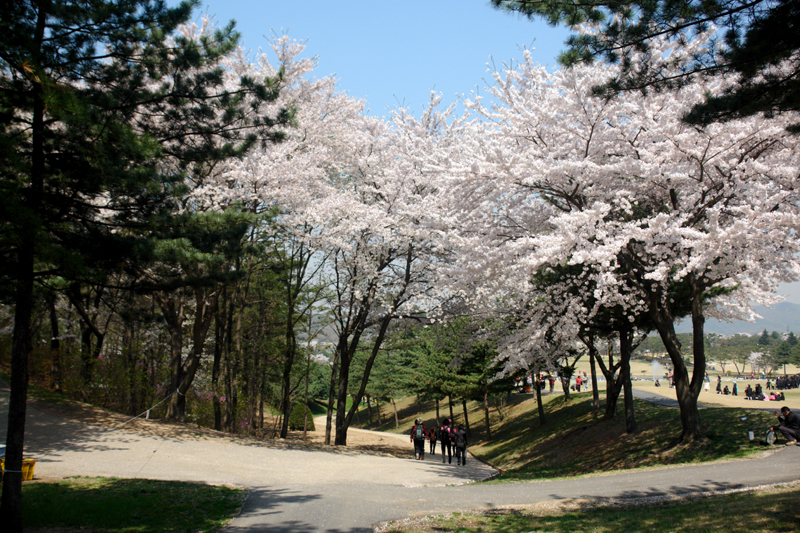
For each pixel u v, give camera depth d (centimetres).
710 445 1284
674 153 1175
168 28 845
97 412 1656
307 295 2525
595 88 708
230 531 702
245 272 920
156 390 2133
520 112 1441
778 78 611
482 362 2786
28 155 694
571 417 2672
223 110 959
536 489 1055
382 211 1888
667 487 944
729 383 5819
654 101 1161
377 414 5953
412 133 2128
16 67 650
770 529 570
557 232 1309
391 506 882
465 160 1512
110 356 2180
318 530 711
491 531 697
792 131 706
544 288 1574
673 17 608
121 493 886
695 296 1342
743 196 1208
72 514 737
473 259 1461
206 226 875
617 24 641
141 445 1378
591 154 1338
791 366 10219
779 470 980
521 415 3556
